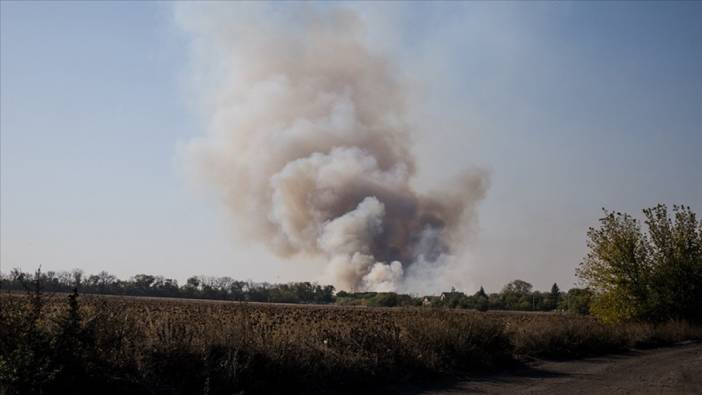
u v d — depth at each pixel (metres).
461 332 17.86
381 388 13.12
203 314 15.38
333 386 12.65
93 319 10.03
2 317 9.36
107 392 9.62
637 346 27.28
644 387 13.52
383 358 14.45
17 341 9.18
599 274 36.41
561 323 24.25
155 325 11.58
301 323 17.30
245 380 11.02
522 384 14.02
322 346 13.62
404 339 16.16
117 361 10.00
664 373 16.30
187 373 10.47
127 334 10.57
